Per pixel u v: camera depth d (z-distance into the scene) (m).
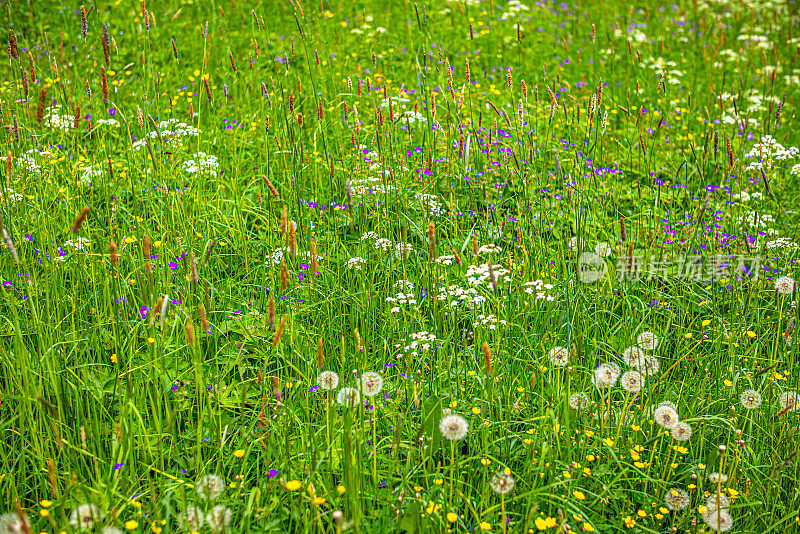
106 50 4.61
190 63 7.84
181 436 3.41
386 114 5.50
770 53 11.20
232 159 6.16
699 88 9.50
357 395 3.42
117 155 6.00
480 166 5.92
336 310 4.40
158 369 3.68
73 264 4.27
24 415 3.36
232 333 4.21
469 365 4.01
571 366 3.55
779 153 6.41
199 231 5.08
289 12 9.54
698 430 3.72
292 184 5.31
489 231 5.25
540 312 4.43
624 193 6.25
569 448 3.35
